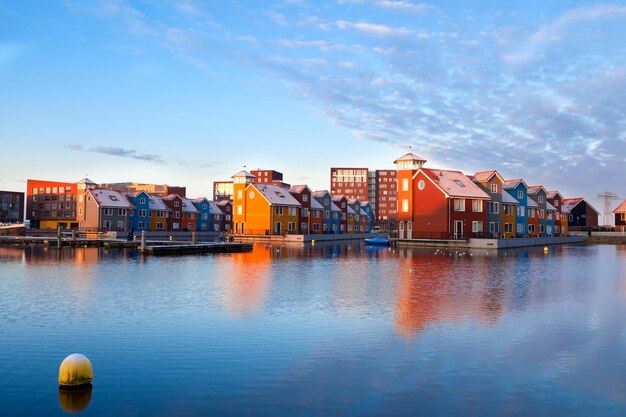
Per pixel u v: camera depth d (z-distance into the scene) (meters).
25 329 17.02
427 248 68.31
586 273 34.81
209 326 17.36
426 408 10.45
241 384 11.77
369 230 144.12
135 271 35.78
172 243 67.56
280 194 102.75
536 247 75.38
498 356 13.82
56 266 39.59
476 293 24.72
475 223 75.19
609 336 15.98
